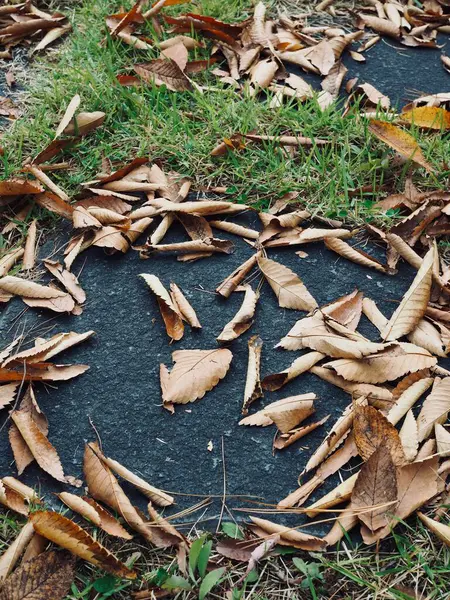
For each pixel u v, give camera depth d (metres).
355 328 0.83
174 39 1.14
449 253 0.90
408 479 0.70
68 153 1.02
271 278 0.86
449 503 0.70
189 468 0.74
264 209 0.95
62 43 1.20
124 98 1.07
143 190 0.96
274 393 0.79
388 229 0.92
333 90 1.10
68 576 0.66
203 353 0.81
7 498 0.71
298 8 1.26
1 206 0.95
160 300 0.85
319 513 0.71
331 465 0.73
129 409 0.78
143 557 0.69
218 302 0.86
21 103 1.10
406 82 1.14
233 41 1.15
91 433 0.76
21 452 0.74
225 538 0.70
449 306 0.85
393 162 0.98
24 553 0.68
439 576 0.67
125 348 0.83
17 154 1.01
